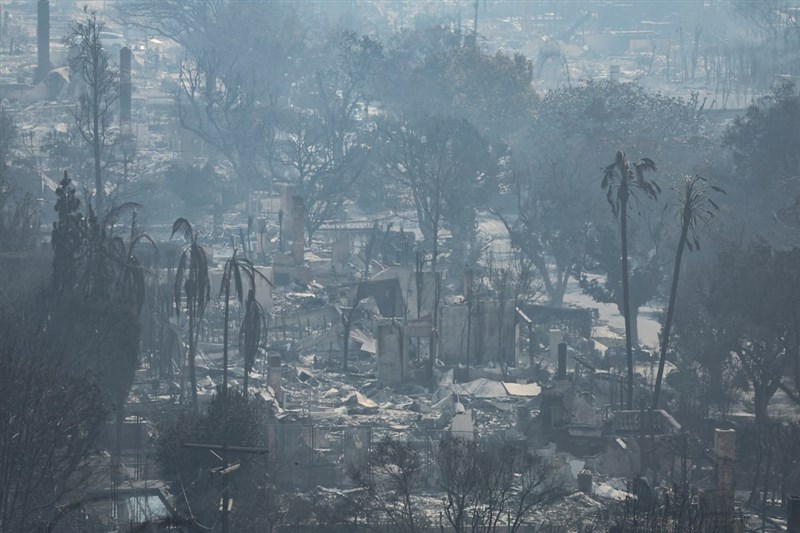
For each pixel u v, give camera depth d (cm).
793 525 19112
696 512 19125
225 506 17338
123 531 18988
